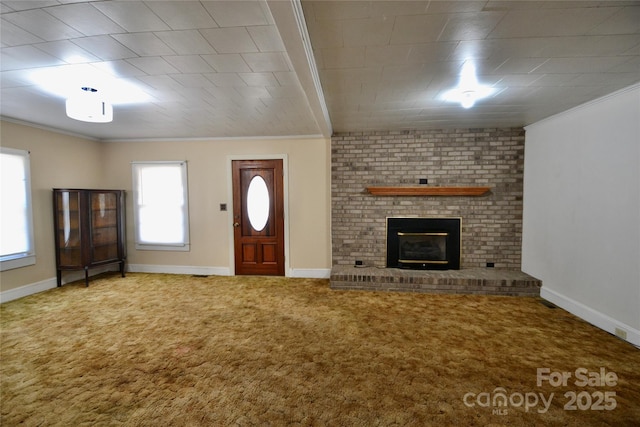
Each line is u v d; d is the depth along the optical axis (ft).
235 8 4.57
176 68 6.77
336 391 6.05
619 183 8.20
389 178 13.61
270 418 5.35
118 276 14.78
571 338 8.24
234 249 15.01
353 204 13.91
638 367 6.86
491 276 12.07
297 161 14.35
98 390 6.12
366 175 13.75
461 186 13.19
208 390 6.11
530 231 12.30
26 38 5.47
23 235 11.78
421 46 5.82
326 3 4.45
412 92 8.38
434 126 12.64
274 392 6.03
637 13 4.71
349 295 11.85
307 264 14.60
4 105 9.56
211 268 15.19
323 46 5.81
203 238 15.17
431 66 6.71
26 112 10.39
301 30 4.78
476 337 8.32
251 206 14.83
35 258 12.18
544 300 11.18
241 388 6.17
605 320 8.66
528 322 9.27
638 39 5.52
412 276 12.22
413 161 13.42
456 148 13.12
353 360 7.18
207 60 6.37
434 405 5.66
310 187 14.34
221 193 14.94
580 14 4.74
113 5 4.48
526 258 12.58
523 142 12.71
